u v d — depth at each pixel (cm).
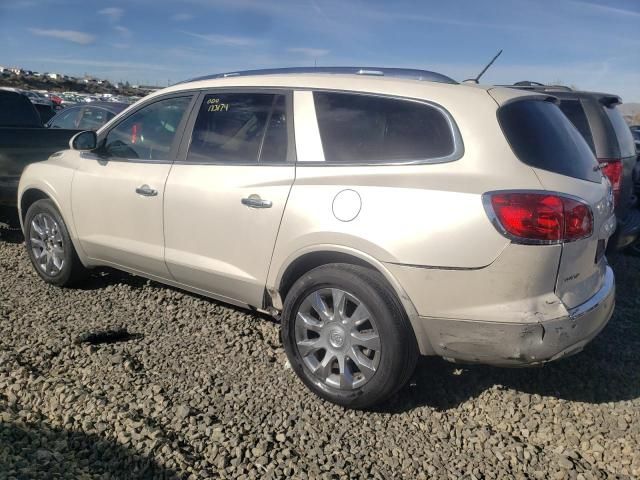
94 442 315
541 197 311
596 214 342
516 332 312
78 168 509
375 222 335
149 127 474
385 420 350
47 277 545
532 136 338
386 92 362
